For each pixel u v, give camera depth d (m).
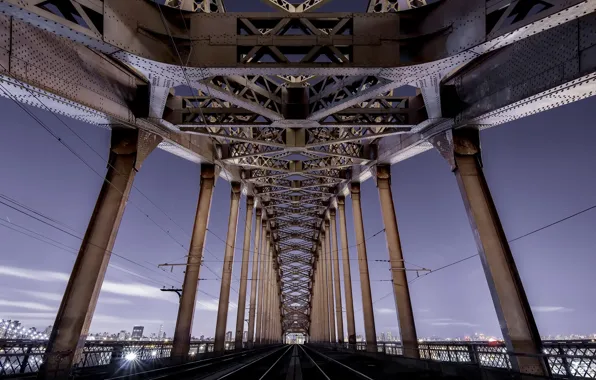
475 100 21.00
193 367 22.17
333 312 64.19
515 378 11.51
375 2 21.03
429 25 16.88
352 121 24.16
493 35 14.52
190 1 18.48
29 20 13.19
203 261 30.30
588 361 9.18
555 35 16.45
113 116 20.86
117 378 15.66
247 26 17.28
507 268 19.12
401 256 29.41
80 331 18.00
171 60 16.80
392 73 17.45
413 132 25.58
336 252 55.84
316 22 17.59
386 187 32.66
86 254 19.78
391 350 26.19
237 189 43.94
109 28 14.91
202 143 31.73
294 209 74.81
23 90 16.36
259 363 28.19
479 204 20.95
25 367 15.09
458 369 14.74
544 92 16.98
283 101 23.84
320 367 23.09
